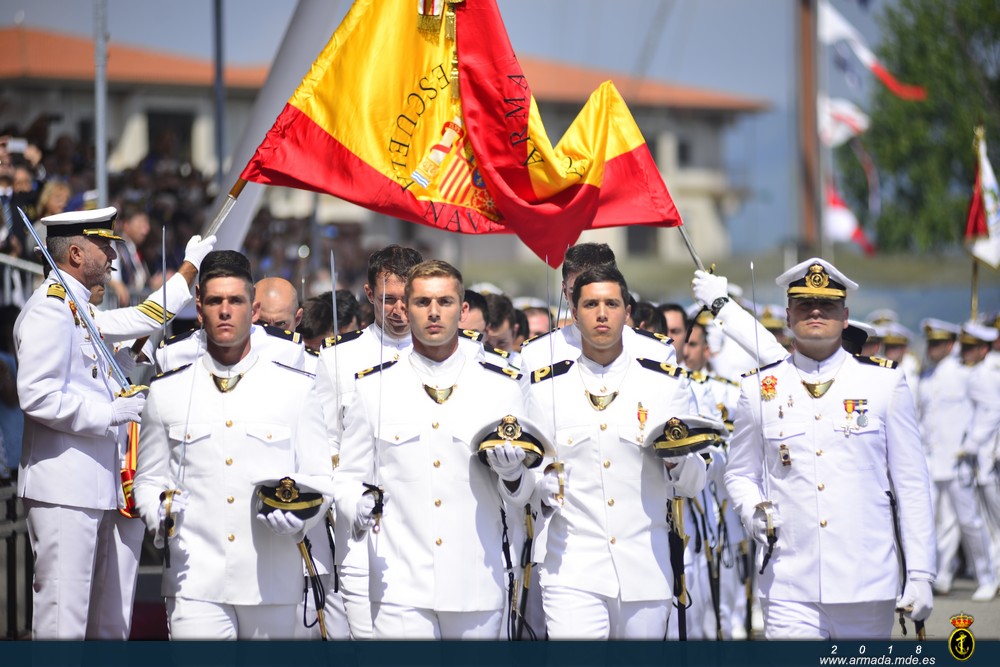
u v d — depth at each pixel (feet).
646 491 55.06
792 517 55.67
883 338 120.26
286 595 52.90
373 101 68.44
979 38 294.46
